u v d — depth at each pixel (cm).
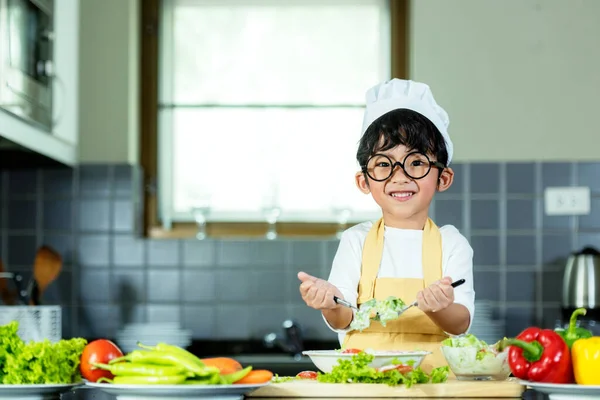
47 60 351
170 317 420
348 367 177
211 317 420
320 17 436
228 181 438
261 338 418
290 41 438
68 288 421
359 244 221
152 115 437
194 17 438
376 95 225
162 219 438
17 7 318
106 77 420
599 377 172
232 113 438
